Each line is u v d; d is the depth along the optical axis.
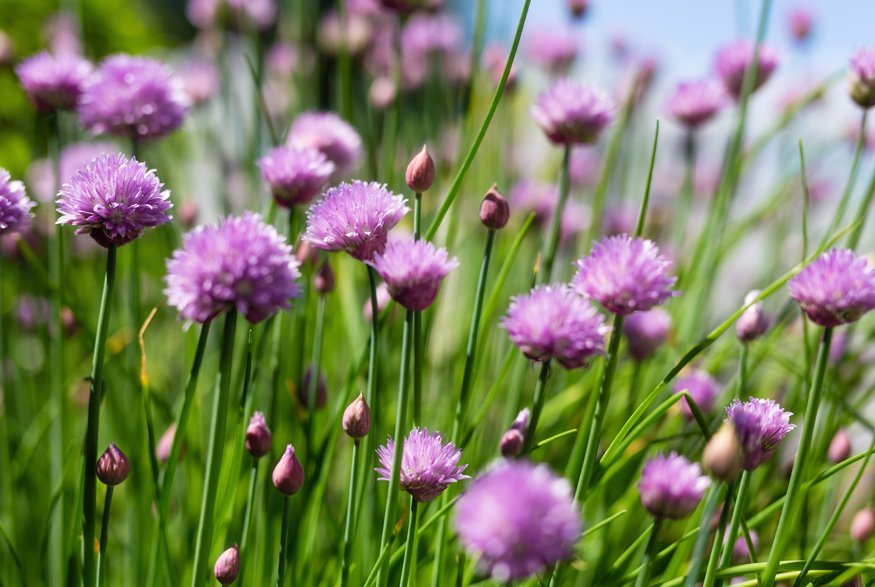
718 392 0.73
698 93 0.82
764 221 1.08
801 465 0.61
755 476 0.76
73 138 1.10
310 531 0.70
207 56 1.35
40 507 0.80
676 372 0.63
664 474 0.59
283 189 0.69
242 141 1.10
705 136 1.35
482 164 1.02
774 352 0.77
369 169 0.91
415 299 0.60
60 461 0.74
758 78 0.81
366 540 0.70
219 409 0.60
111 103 0.72
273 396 0.71
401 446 0.60
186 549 0.73
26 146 1.28
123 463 0.63
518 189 1.08
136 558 0.73
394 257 0.60
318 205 0.63
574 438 0.79
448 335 0.91
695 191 1.33
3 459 0.77
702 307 0.80
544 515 0.55
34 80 0.74
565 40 1.22
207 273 0.58
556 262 1.05
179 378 0.95
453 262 0.60
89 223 0.61
